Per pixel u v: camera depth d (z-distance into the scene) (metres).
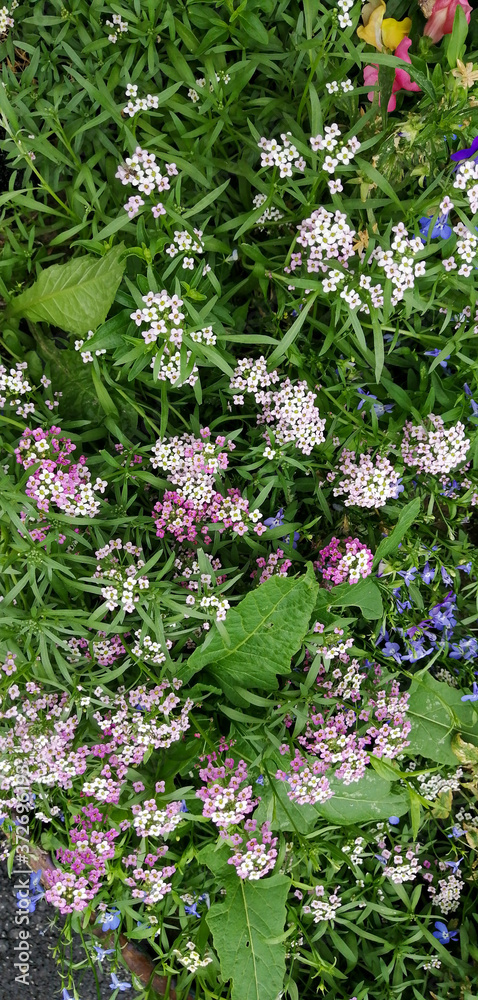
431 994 0.56
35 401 0.49
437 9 0.49
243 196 0.50
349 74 0.52
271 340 0.45
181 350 0.44
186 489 0.46
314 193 0.46
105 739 0.48
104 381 0.48
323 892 0.51
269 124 0.50
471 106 0.45
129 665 0.47
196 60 0.49
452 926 0.56
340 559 0.48
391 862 0.54
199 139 0.48
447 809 0.54
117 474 0.47
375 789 0.51
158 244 0.43
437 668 0.54
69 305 0.47
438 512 0.55
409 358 0.51
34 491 0.44
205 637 0.48
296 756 0.47
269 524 0.49
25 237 0.48
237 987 0.49
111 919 0.49
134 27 0.46
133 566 0.45
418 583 0.51
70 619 0.45
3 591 0.47
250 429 0.49
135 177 0.44
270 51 0.49
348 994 0.55
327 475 0.49
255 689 0.50
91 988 0.57
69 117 0.49
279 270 0.48
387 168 0.47
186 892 0.50
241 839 0.47
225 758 0.49
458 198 0.46
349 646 0.48
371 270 0.45
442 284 0.47
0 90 0.44
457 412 0.48
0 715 0.46
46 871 0.49
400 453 0.49
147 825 0.46
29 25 0.49
